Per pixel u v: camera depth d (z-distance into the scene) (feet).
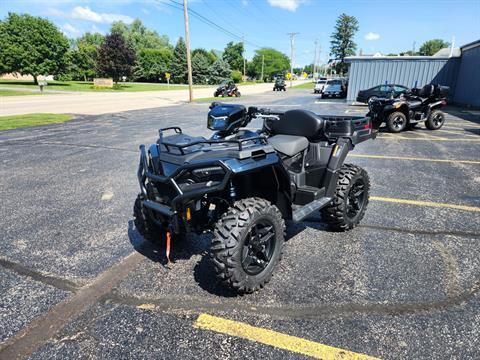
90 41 329.52
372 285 9.33
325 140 12.28
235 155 8.34
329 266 10.32
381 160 23.75
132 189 17.67
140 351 7.05
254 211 8.46
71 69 227.20
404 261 10.59
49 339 7.39
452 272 9.96
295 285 9.36
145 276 9.87
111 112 57.41
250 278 8.66
